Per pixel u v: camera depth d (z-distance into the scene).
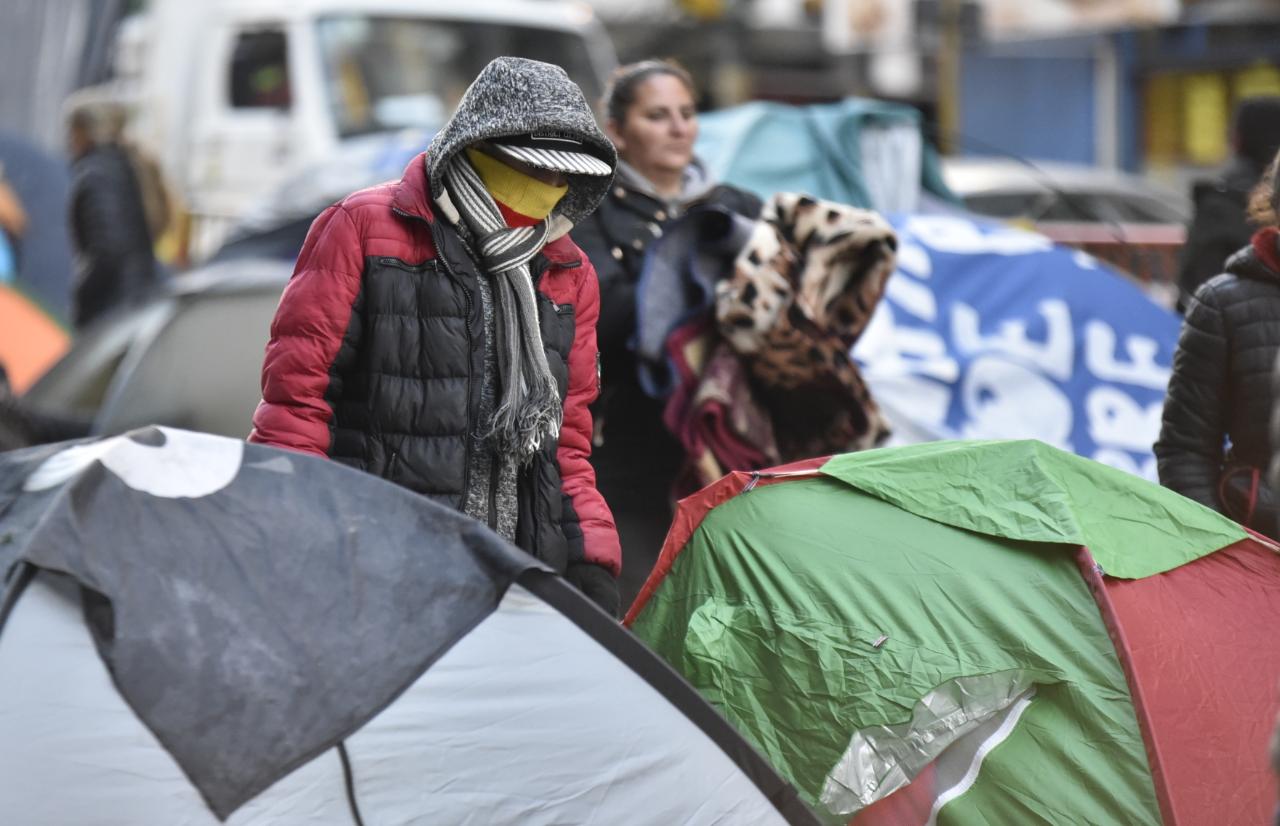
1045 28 37.16
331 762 5.75
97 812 5.47
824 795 7.09
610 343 9.98
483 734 5.91
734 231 10.03
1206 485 8.33
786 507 7.75
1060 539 7.18
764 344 9.84
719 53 37.25
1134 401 13.28
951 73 35.69
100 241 20.00
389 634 5.83
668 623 7.79
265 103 23.36
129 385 14.81
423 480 6.52
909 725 7.04
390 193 6.61
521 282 6.62
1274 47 35.72
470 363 6.58
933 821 6.95
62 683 5.46
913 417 12.62
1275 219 8.15
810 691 7.21
